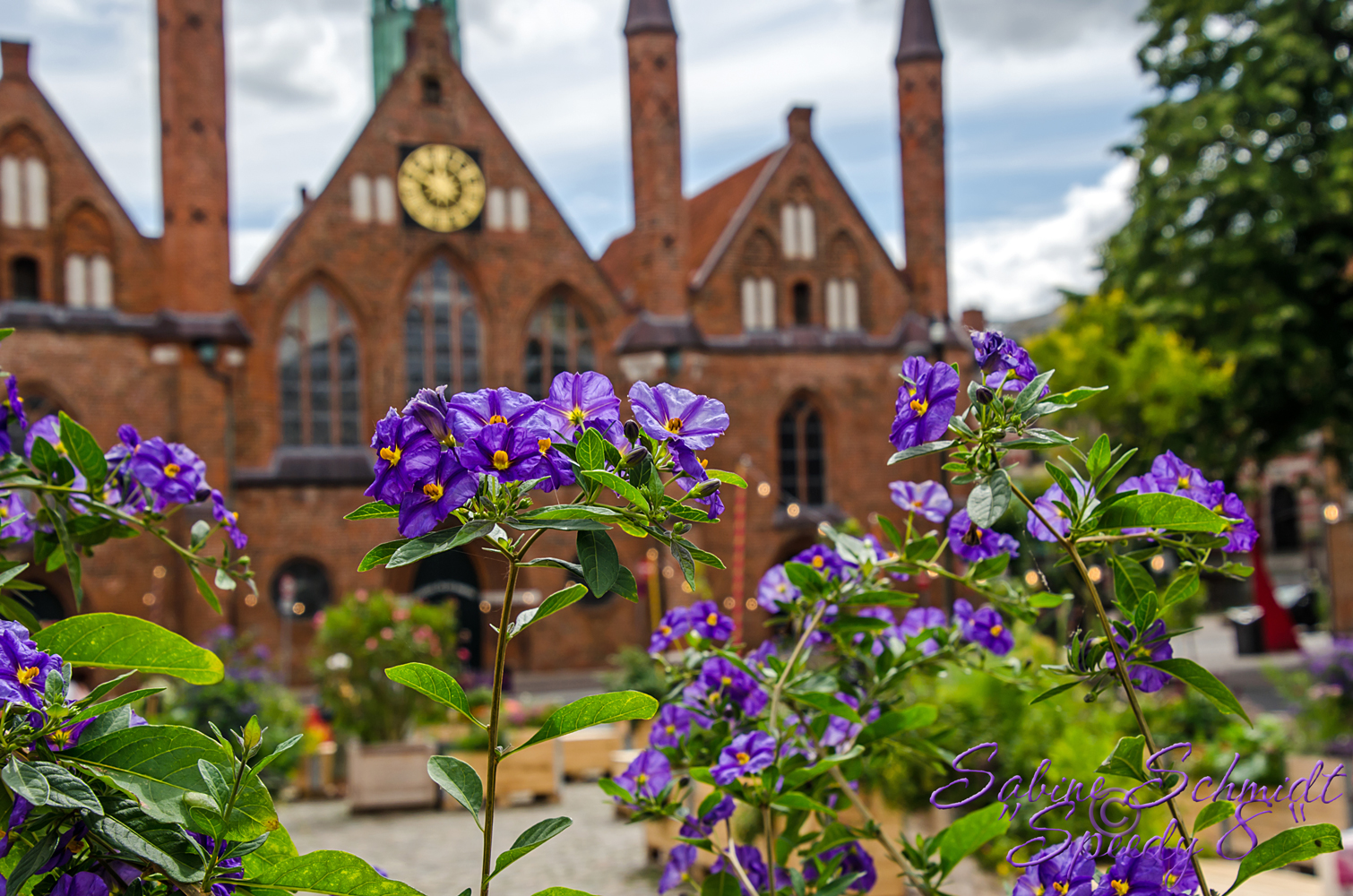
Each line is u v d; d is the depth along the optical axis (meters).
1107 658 2.04
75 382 29.61
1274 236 27.64
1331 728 10.95
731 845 2.74
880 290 37.22
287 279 32.12
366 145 33.16
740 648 3.18
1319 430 29.75
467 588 32.91
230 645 15.87
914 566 2.82
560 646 32.91
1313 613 37.94
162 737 1.59
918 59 37.53
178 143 30.38
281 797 15.70
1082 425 27.27
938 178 37.44
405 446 1.63
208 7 30.62
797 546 35.72
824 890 2.55
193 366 30.34
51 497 2.41
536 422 1.69
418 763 14.50
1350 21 29.00
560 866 10.30
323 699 16.14
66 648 1.80
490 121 34.25
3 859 1.65
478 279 33.97
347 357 32.81
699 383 34.72
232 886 1.62
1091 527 1.95
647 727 14.58
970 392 1.88
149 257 30.59
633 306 35.16
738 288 35.97
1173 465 2.29
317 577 31.66
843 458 36.38
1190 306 28.44
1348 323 29.20
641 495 1.64
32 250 29.73
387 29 59.12
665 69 34.69
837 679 3.00
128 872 1.69
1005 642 2.98
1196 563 2.06
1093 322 28.11
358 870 1.62
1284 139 29.55
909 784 7.37
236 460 31.27
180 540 28.95
